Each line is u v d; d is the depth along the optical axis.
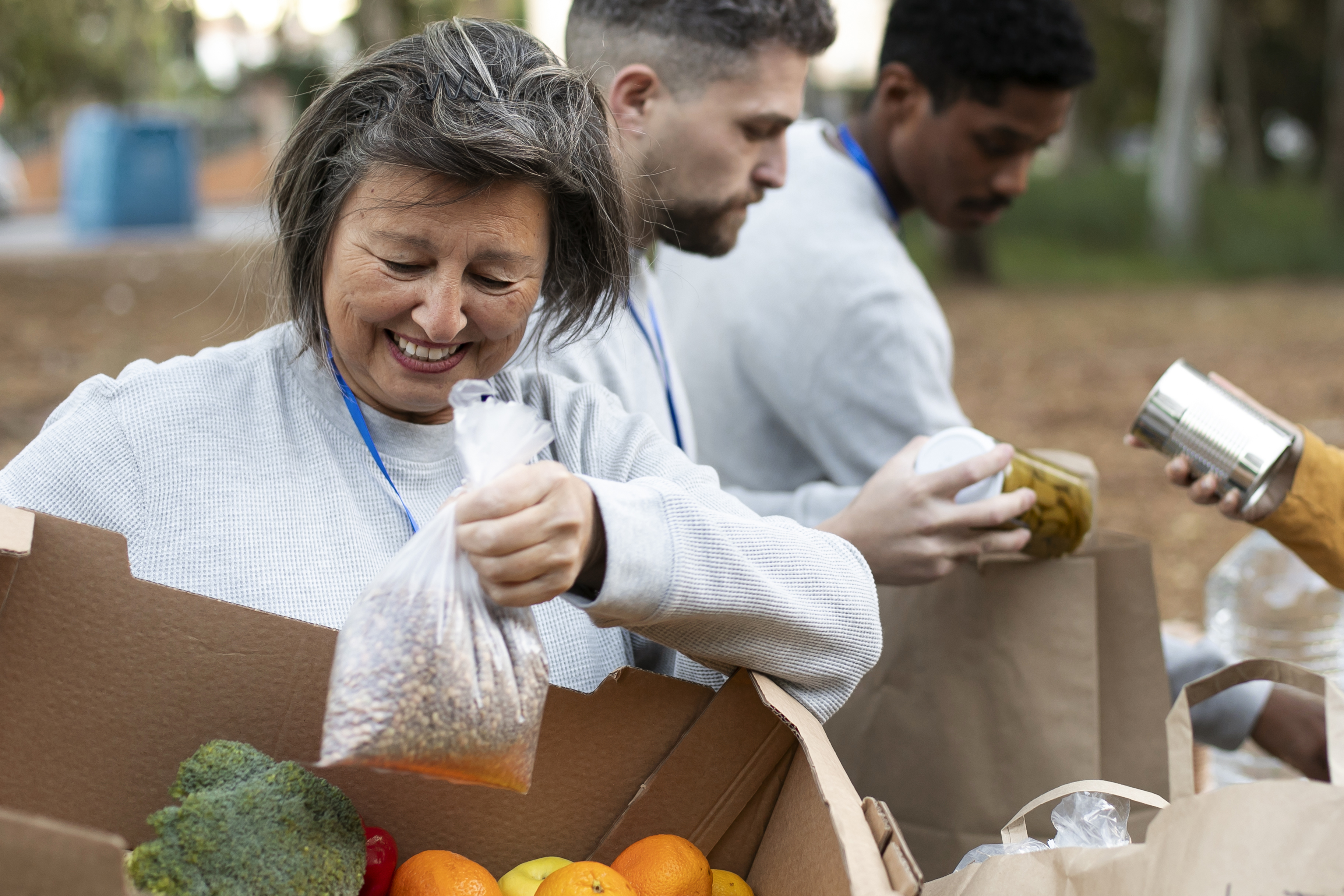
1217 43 29.30
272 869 0.99
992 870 1.17
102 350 9.08
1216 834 1.03
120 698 1.12
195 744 1.13
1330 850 1.00
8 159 26.05
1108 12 26.31
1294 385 9.09
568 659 1.38
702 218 1.93
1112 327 12.72
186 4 13.70
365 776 1.17
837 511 2.06
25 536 1.04
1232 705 2.21
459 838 1.21
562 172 1.20
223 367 1.38
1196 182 19.92
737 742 1.24
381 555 1.33
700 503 1.23
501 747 1.00
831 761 1.11
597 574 1.13
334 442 1.35
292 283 1.29
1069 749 1.87
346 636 1.00
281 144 1.29
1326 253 19.02
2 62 12.00
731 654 1.22
